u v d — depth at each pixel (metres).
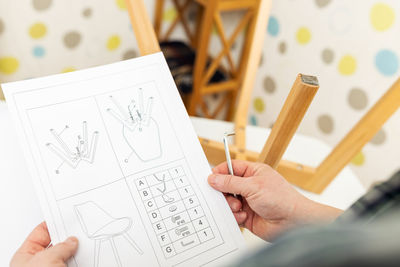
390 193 0.16
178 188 0.43
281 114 0.42
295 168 0.63
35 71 1.09
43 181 0.38
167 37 1.41
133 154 0.42
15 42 1.01
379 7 0.85
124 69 0.45
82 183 0.39
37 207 0.52
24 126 0.39
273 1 1.14
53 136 0.40
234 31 1.34
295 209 0.42
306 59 1.10
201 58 1.24
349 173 0.70
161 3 1.28
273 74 1.25
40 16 1.01
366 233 0.10
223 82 1.40
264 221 0.48
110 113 0.43
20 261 0.36
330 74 1.04
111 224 0.39
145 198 0.41
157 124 0.45
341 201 0.64
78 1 1.05
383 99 0.51
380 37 0.87
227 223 0.42
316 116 1.14
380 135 0.95
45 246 0.40
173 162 0.44
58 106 0.41
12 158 0.57
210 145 0.64
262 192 0.43
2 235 0.49
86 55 1.18
